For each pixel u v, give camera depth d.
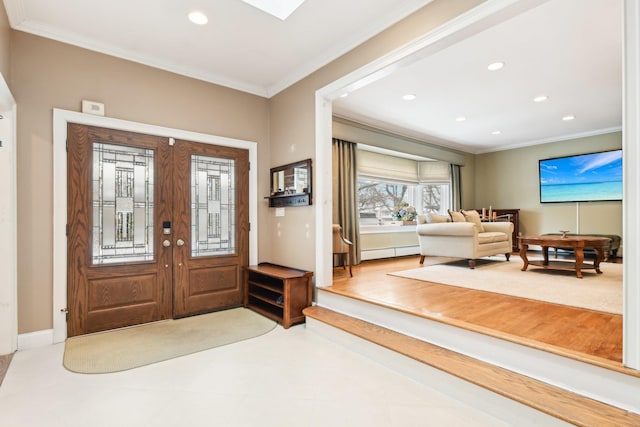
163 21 2.70
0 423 1.72
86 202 2.97
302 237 3.63
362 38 2.90
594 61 3.35
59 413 1.81
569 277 3.97
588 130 5.98
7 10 2.48
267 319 3.46
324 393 2.03
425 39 2.40
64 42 2.87
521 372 1.92
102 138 3.06
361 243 5.68
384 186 6.55
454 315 2.42
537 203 6.88
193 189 3.61
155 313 3.35
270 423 1.73
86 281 2.97
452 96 4.29
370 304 2.86
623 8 1.57
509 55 3.23
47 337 2.74
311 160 3.47
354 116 5.10
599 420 1.49
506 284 3.56
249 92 4.03
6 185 2.56
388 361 2.37
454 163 7.19
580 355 1.71
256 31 2.86
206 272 3.68
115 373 2.26
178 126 3.48
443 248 4.91
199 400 1.95
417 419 1.77
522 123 5.52
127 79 3.19
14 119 2.62
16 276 2.62
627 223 1.56
